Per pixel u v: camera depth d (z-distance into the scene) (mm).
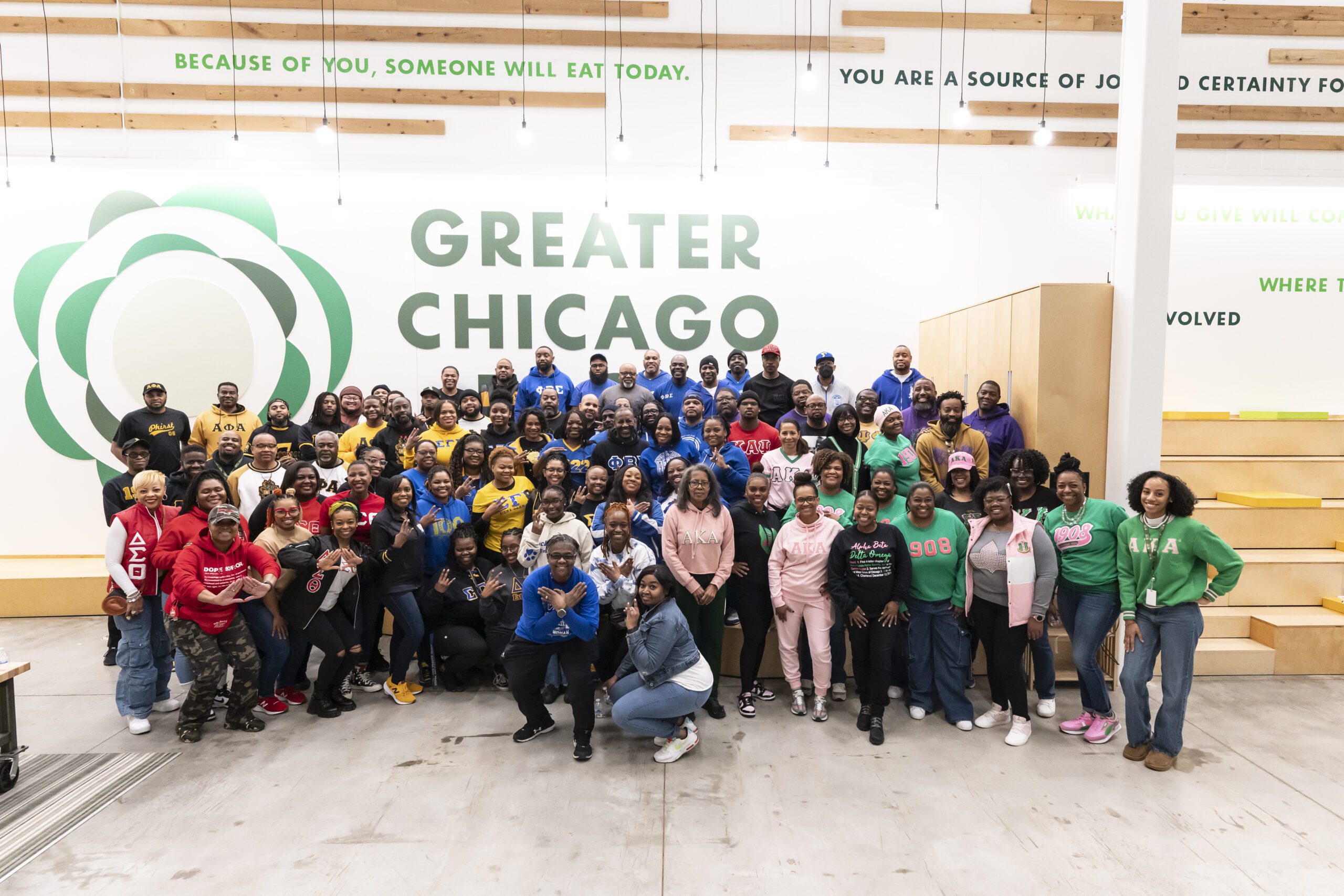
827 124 7289
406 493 4195
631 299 7375
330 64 7078
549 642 3617
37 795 3260
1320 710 4148
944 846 2875
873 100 7297
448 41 7105
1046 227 7371
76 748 3721
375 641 4570
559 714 4148
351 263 7227
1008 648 3748
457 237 7258
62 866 2752
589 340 7391
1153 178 4434
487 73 7160
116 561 3838
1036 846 2871
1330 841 2904
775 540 4156
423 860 2785
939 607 3959
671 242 7340
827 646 4051
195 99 7039
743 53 7234
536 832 2969
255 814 3109
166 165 7023
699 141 7289
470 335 7340
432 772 3463
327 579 4016
